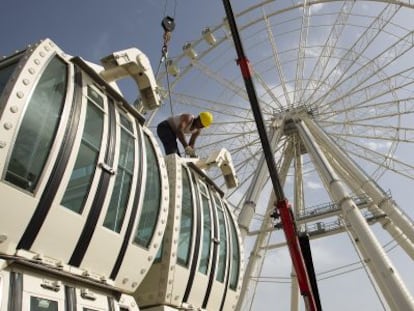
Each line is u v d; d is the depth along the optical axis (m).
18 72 4.92
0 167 4.40
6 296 4.37
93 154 5.81
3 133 4.46
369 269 20.88
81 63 6.07
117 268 6.22
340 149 24.73
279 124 28.34
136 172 6.73
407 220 21.11
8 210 4.55
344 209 19.62
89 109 5.93
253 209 20.84
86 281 5.50
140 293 7.73
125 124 6.91
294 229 6.61
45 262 4.98
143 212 6.98
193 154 11.19
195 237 8.66
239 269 10.79
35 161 4.88
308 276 6.56
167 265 7.70
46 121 5.10
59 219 5.14
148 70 7.82
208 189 10.48
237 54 7.19
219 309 9.65
